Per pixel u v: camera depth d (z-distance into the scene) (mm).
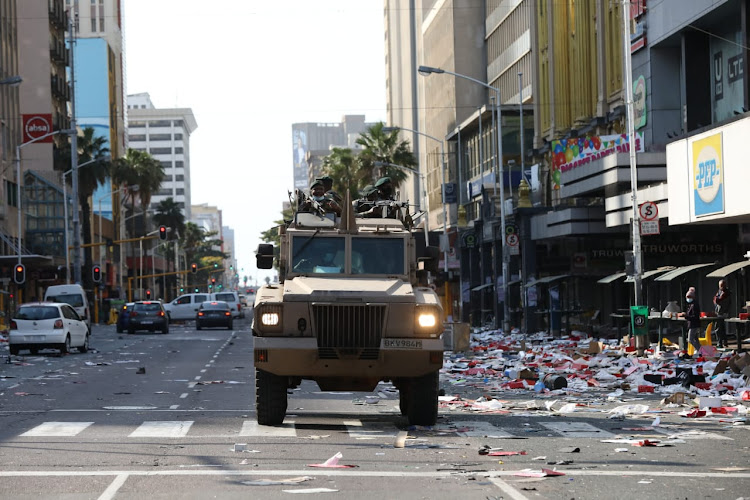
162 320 78812
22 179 112812
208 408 23562
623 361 36062
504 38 117688
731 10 49906
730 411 21609
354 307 19312
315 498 11641
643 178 51125
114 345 60094
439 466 14102
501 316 78500
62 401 25516
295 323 19344
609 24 68062
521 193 70562
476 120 112188
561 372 33531
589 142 57094
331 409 23484
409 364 19328
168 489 12281
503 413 22203
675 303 44312
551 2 82000
